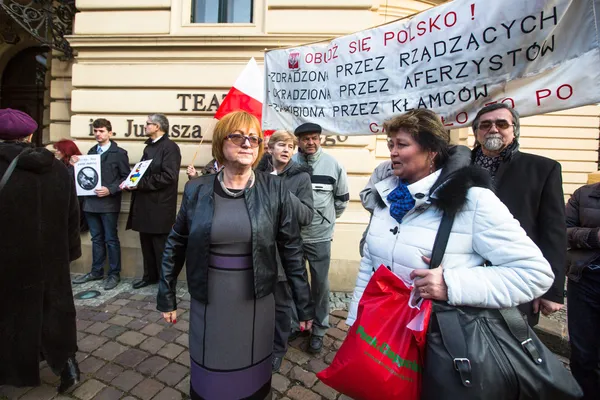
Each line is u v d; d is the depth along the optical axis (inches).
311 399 87.0
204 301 60.3
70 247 90.6
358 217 163.6
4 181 73.3
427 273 46.3
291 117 112.7
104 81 173.9
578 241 75.5
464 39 78.6
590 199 77.2
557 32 67.6
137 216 149.6
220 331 60.4
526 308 68.1
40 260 78.4
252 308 61.4
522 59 72.0
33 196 77.2
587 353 74.5
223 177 64.5
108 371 95.4
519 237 44.3
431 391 44.8
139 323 122.5
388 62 91.1
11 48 243.8
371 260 62.5
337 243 161.3
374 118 94.7
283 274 90.7
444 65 81.9
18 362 76.2
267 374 65.2
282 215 65.7
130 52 172.2
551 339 108.0
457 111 81.0
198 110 170.4
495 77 75.5
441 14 81.7
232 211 60.6
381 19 171.8
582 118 289.1
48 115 226.1
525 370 43.7
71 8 186.1
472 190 47.5
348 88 98.7
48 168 80.4
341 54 99.4
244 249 60.7
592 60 64.4
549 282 43.4
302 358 104.0
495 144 68.9
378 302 50.9
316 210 106.6
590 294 74.5
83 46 171.9
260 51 166.1
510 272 43.6
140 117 173.8
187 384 91.0
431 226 49.7
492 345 44.4
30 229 76.5
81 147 176.2
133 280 166.7
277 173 100.6
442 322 45.7
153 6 170.2
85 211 157.9
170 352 105.0
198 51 169.3
